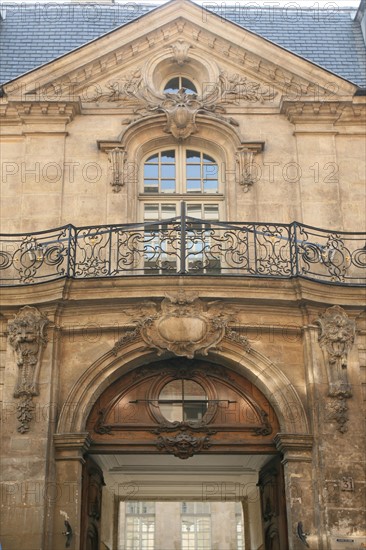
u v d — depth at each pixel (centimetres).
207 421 1271
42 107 1456
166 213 1452
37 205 1402
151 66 1507
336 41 1680
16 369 1248
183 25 1520
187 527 2783
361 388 1254
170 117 1451
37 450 1192
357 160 1455
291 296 1258
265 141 1455
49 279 1323
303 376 1260
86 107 1473
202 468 1530
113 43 1498
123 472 1556
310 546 1167
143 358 1270
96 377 1251
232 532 2748
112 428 1262
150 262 1403
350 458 1203
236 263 1280
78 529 1177
